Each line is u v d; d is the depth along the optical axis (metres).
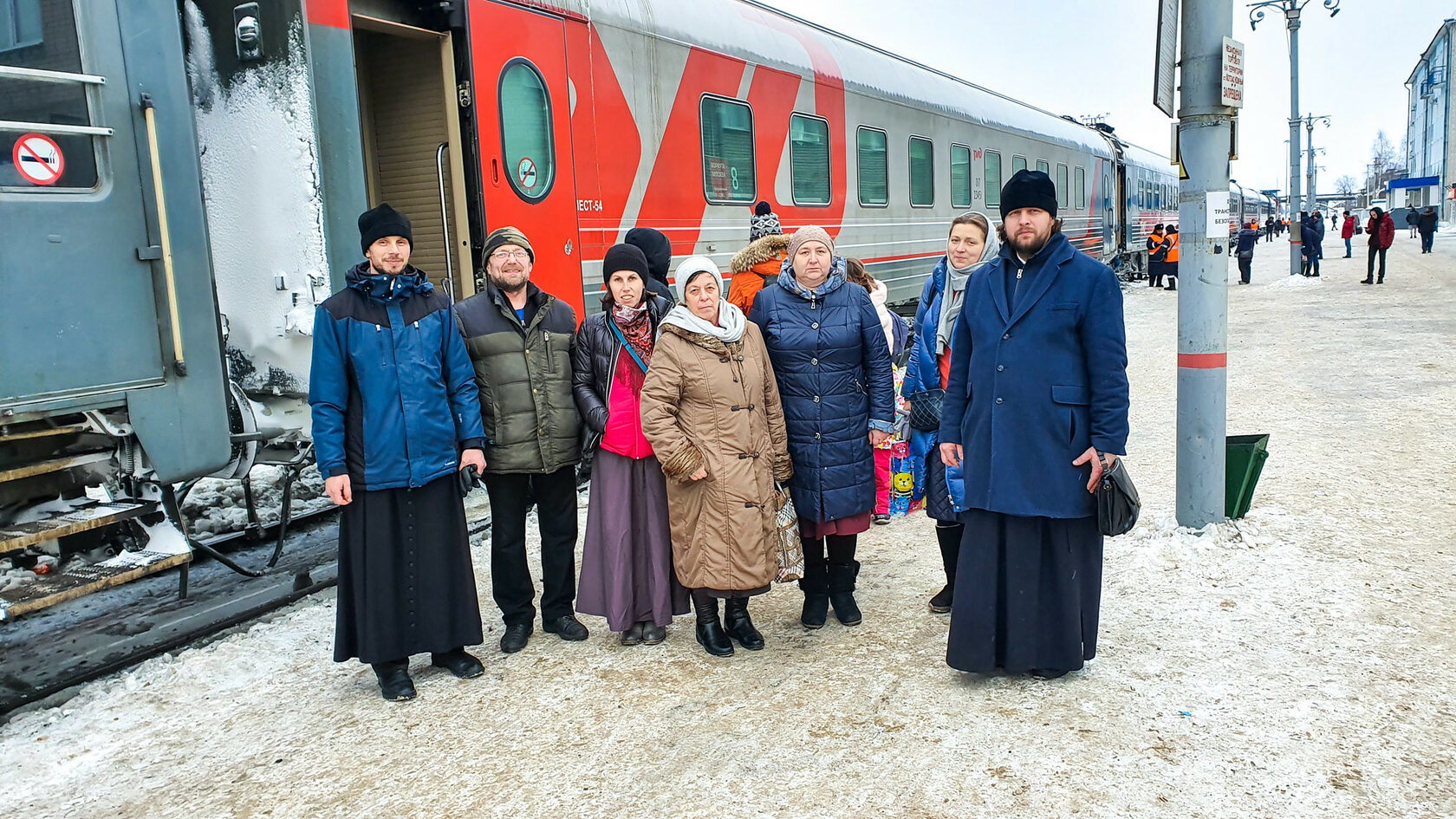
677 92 7.29
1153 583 4.22
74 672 3.75
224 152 4.80
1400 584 4.06
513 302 3.94
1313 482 5.57
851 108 9.71
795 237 3.89
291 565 5.09
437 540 3.59
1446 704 3.10
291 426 4.84
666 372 3.63
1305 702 3.16
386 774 3.05
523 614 4.05
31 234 3.53
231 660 3.92
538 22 6.05
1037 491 3.23
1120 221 22.11
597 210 6.55
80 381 3.67
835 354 3.80
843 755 3.01
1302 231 22.11
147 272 3.90
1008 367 3.27
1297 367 9.68
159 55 3.94
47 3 3.59
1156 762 2.87
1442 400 7.66
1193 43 4.39
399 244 3.48
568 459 3.99
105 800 2.96
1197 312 4.54
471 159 5.66
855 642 3.88
